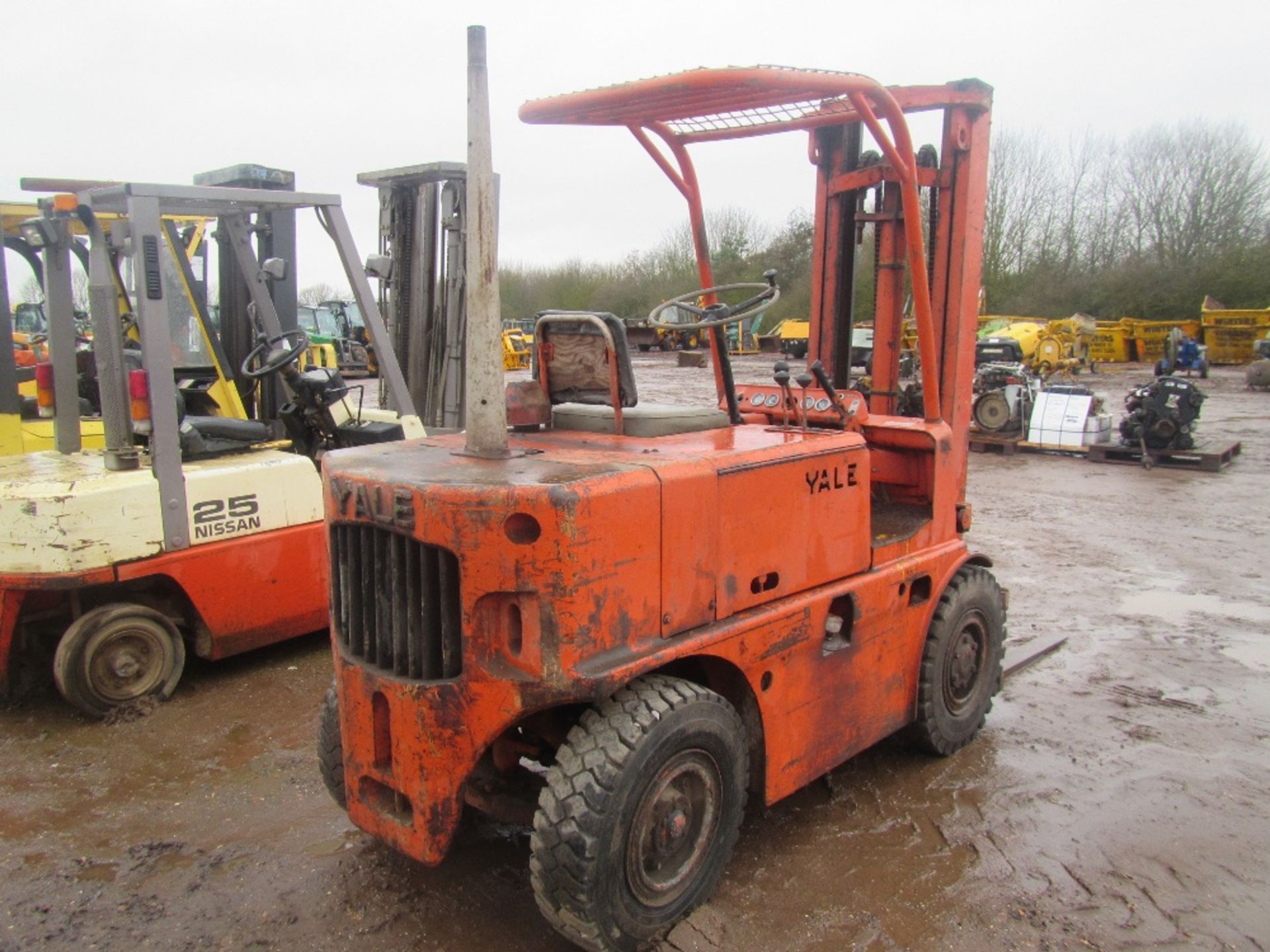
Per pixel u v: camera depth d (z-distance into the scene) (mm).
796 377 3895
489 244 2938
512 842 3602
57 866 3455
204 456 5211
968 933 3084
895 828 3713
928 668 4059
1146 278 37250
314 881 3354
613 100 3275
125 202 4910
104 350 4746
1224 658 5625
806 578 3422
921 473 4230
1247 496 10406
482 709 2672
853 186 4812
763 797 3340
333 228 5566
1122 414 17375
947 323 4582
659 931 2936
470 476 2748
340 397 5887
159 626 4816
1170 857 3529
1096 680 5270
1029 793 4000
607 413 3557
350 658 2988
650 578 2803
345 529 2971
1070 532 8781
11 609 4531
